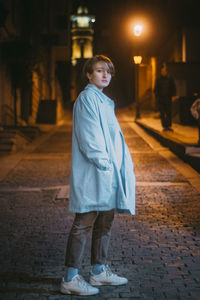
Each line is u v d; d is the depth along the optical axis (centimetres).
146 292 304
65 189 692
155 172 821
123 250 396
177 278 327
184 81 2011
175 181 734
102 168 285
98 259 317
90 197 291
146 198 615
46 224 496
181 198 610
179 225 476
